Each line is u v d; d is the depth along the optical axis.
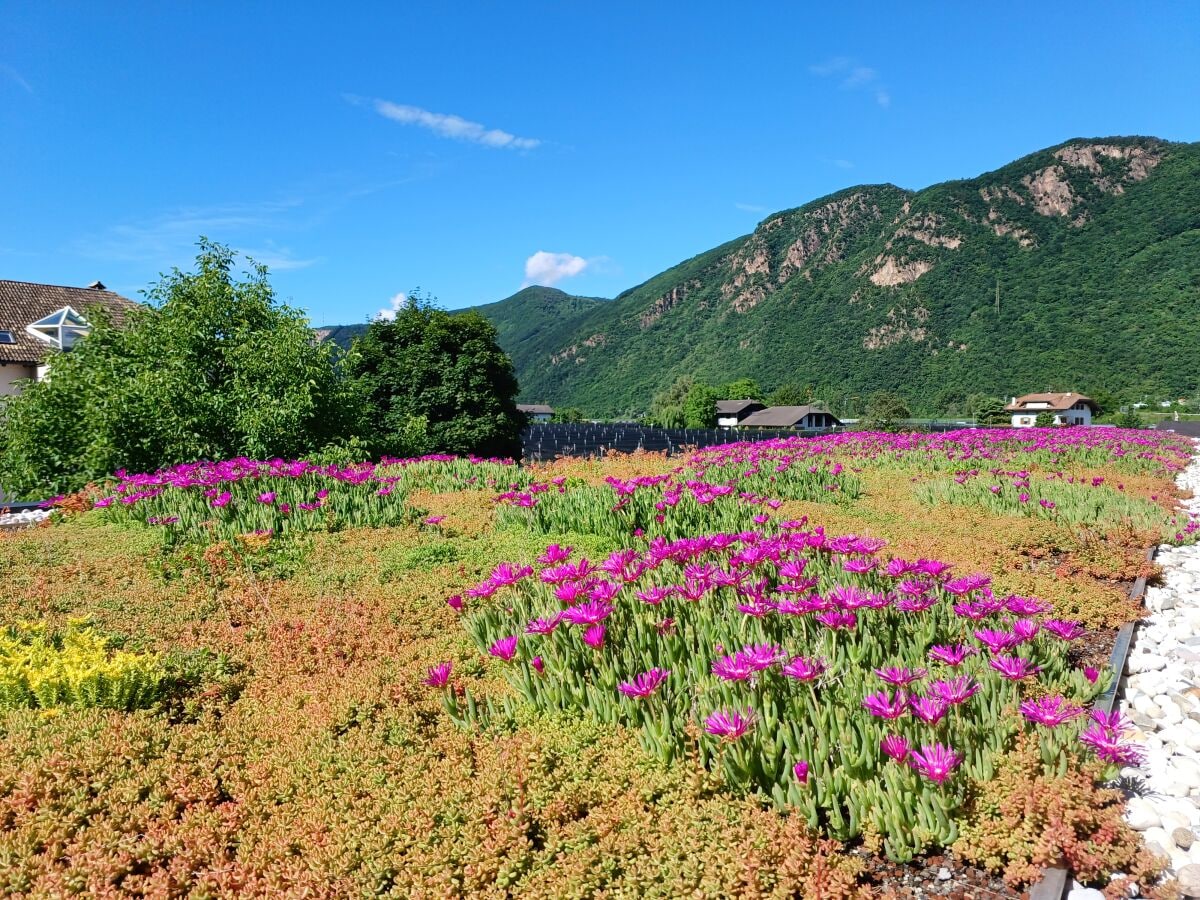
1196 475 16.75
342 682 4.76
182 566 7.52
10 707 4.39
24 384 13.83
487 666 5.04
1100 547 8.38
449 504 10.39
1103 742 3.24
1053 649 4.58
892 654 4.50
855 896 2.85
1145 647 5.70
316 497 9.59
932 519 9.95
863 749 3.33
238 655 5.37
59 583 7.02
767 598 4.82
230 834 3.40
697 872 2.95
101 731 4.11
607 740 3.82
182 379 13.20
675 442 39.56
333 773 3.78
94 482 11.62
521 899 2.90
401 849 3.21
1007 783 3.21
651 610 4.75
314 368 14.44
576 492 9.41
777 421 87.75
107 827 3.36
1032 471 15.19
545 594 5.48
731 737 3.26
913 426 61.50
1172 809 3.46
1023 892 2.93
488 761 3.71
